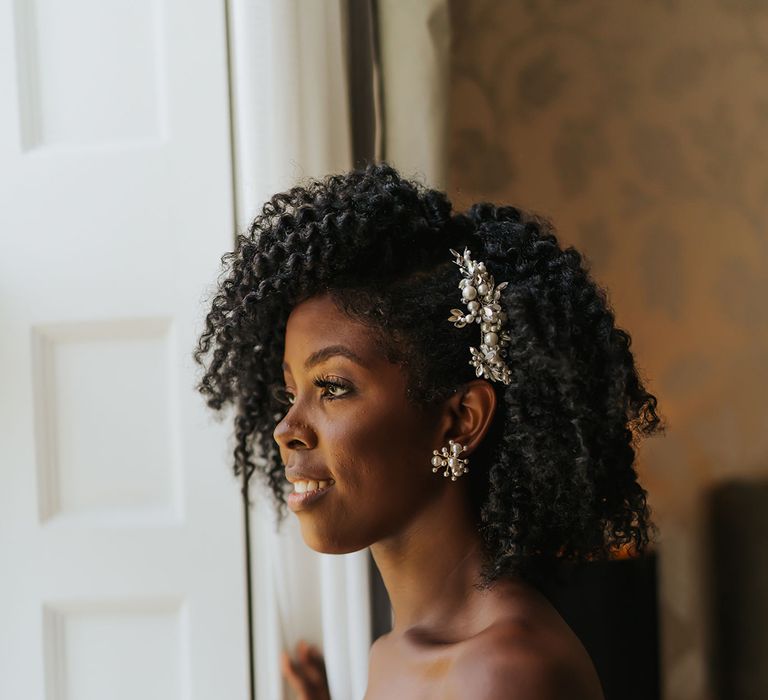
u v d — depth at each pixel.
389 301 0.93
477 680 0.86
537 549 0.99
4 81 1.51
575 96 2.22
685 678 2.24
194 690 1.49
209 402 1.22
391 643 1.02
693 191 2.25
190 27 1.50
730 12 2.24
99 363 1.51
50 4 1.52
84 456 1.51
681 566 2.25
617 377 0.94
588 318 0.95
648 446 2.26
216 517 1.49
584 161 2.22
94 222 1.51
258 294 0.97
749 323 2.27
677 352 2.26
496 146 2.21
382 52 1.62
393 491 0.94
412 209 0.98
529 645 0.87
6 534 1.50
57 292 1.51
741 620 2.25
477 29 2.21
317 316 0.94
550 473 0.93
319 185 1.04
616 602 1.74
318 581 1.47
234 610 1.49
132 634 1.51
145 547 1.50
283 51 1.43
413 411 0.94
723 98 2.25
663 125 2.24
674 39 2.23
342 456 0.92
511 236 0.99
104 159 1.51
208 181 1.50
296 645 1.46
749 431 2.27
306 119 1.45
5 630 1.50
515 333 0.93
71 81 1.52
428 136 1.61
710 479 2.26
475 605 0.96
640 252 2.24
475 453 0.98
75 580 1.50
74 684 1.51
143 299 1.50
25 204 1.51
